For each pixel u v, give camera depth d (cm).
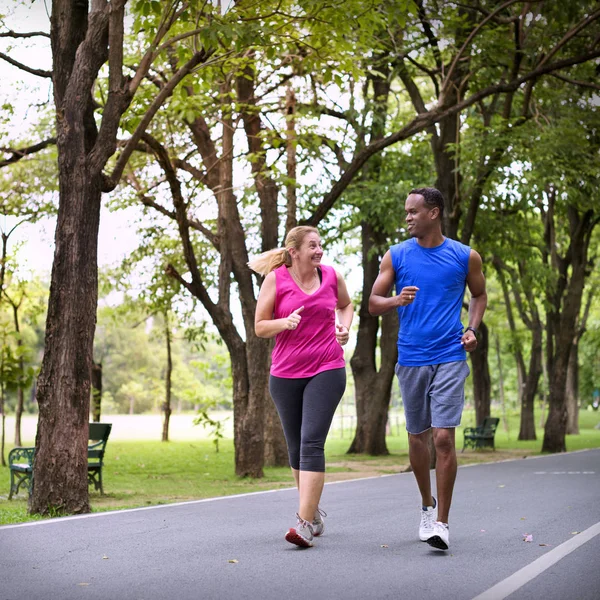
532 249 2720
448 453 588
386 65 1962
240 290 1755
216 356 2519
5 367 1805
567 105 2067
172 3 1045
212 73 1331
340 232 2498
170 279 2378
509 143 1798
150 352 10344
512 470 1645
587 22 1653
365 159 1634
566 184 1883
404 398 615
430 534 611
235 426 1641
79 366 965
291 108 1748
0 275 2117
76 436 955
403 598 440
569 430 4588
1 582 480
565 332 2667
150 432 4916
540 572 512
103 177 1004
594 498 1002
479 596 443
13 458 1175
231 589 461
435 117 1602
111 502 1108
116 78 1005
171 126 1820
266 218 1897
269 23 1195
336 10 1140
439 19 1723
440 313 604
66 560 551
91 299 983
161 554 574
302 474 607
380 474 1655
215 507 898
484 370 3222
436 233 614
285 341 619
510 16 1816
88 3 1060
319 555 571
